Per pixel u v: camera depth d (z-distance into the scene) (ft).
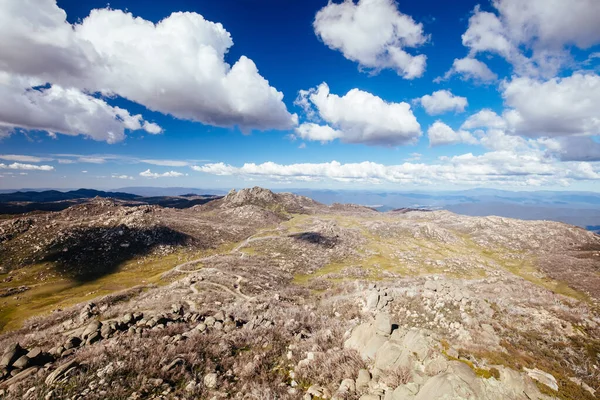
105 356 47.50
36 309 183.83
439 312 71.72
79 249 314.76
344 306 95.25
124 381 41.22
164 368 44.55
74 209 498.69
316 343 57.26
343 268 276.62
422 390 31.17
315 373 44.37
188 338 57.82
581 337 58.49
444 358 36.40
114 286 238.48
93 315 100.53
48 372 43.75
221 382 43.06
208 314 88.89
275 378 44.55
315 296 161.48
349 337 55.93
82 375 41.68
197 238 409.08
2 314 176.35
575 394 33.76
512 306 77.77
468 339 54.19
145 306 108.88
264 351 54.80
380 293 93.40
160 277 243.60
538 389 32.63
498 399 29.48
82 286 244.83
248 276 195.72
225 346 54.95
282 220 651.66
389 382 35.58
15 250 297.12
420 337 42.37
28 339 74.43
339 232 447.83
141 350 50.42
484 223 534.78
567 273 276.41
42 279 254.88
